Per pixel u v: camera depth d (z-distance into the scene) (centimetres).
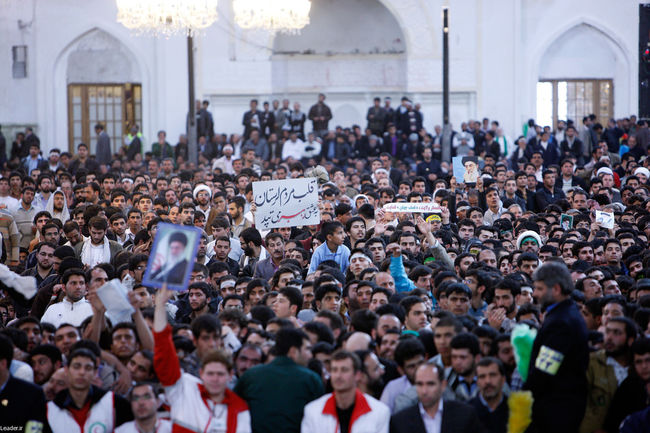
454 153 4156
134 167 3988
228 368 1091
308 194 2103
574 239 1917
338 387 1065
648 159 3344
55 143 4659
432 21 4616
